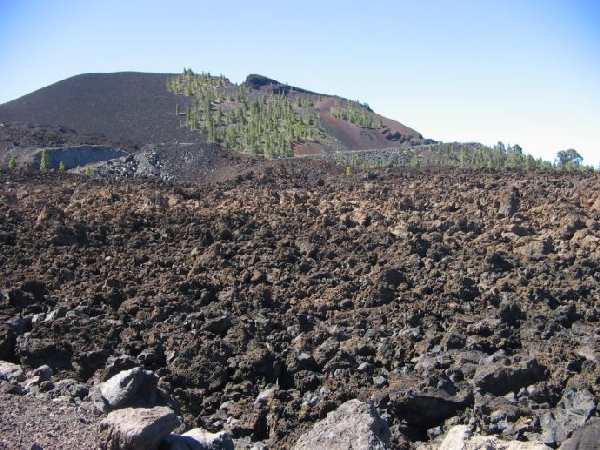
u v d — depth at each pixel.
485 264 30.09
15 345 22.53
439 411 19.02
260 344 23.09
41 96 129.00
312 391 20.53
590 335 23.08
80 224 34.44
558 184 47.16
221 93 134.50
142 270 29.80
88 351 21.92
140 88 135.62
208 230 35.00
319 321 25.73
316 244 33.78
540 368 20.39
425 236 34.66
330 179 59.44
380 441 13.12
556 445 16.75
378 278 28.53
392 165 73.62
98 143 91.56
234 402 19.98
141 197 42.47
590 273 29.05
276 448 17.56
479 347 22.64
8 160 77.19
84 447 12.91
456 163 76.62
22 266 29.42
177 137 102.94
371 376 21.11
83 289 27.34
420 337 23.53
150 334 23.50
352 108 141.75
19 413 14.28
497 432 17.78
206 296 27.27
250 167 71.06
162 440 12.58
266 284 29.31
